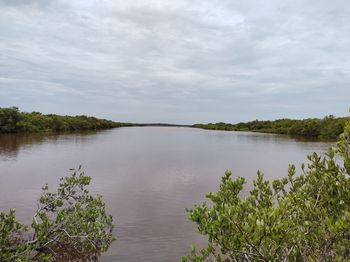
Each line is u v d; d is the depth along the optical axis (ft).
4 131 276.00
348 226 13.70
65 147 190.19
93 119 510.58
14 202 65.26
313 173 18.21
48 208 43.75
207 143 275.18
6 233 31.83
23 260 29.91
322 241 15.51
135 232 47.88
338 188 16.98
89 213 40.16
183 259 17.48
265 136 409.28
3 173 99.91
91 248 38.86
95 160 137.59
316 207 17.01
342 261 13.85
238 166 128.98
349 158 17.26
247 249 15.03
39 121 324.39
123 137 341.00
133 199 69.41
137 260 38.34
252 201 17.03
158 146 231.50
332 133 323.98
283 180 20.02
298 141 298.76
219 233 14.75
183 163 134.51
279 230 13.98
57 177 94.84
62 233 38.29
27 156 143.23
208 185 86.69
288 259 15.56
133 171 108.99
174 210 60.75
